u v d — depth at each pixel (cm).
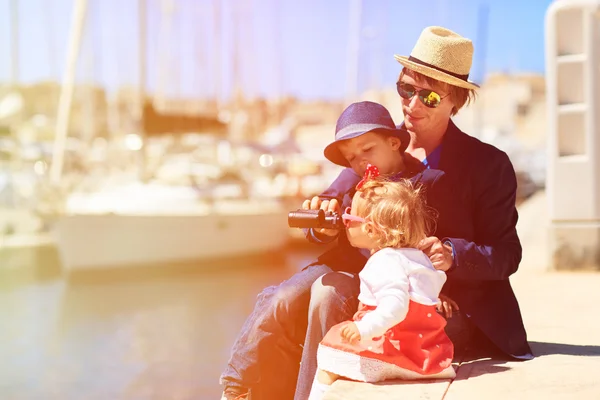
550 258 763
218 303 1941
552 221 764
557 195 756
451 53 362
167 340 1581
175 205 2298
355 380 330
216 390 1252
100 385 1284
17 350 1505
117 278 2186
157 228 2230
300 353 363
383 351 328
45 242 2750
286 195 2870
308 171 3250
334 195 376
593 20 725
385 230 324
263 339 358
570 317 516
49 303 1939
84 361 1421
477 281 371
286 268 2464
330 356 333
